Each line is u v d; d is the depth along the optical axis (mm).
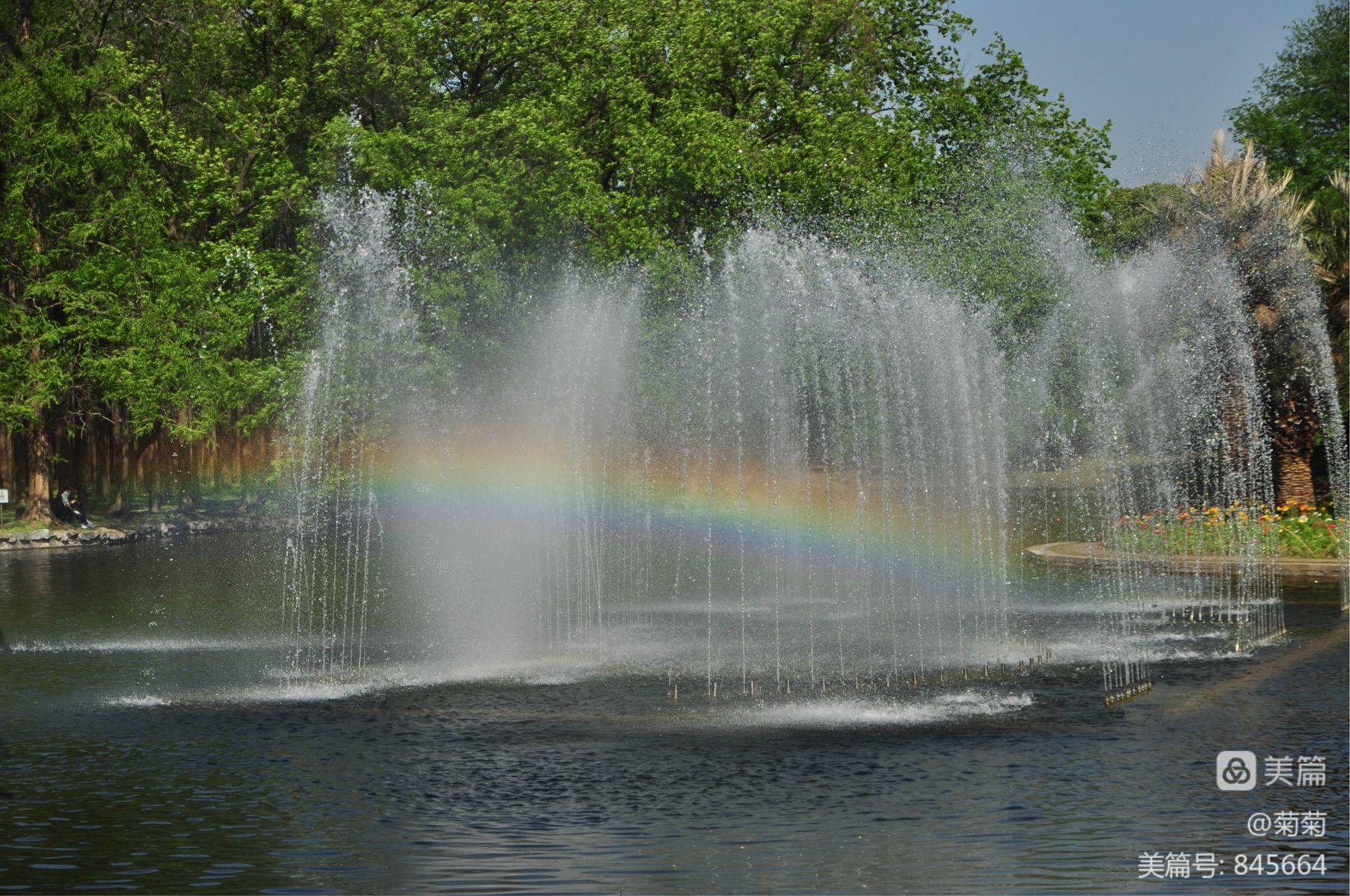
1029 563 31906
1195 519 33781
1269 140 64312
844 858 8609
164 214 45688
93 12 47875
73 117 44688
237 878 8312
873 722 13289
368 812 9898
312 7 46031
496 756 11836
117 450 50000
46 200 46688
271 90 46438
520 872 8383
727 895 7910
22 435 48656
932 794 10242
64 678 16406
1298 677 15633
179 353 44688
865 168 48062
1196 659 17250
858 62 52156
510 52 48781
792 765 11336
